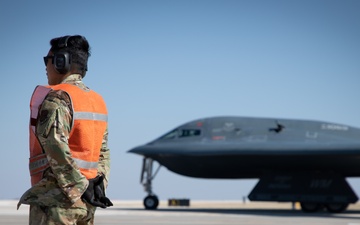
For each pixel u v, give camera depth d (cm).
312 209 4278
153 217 3062
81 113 617
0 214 3142
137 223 2536
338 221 2894
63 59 638
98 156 644
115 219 2820
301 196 4197
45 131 583
